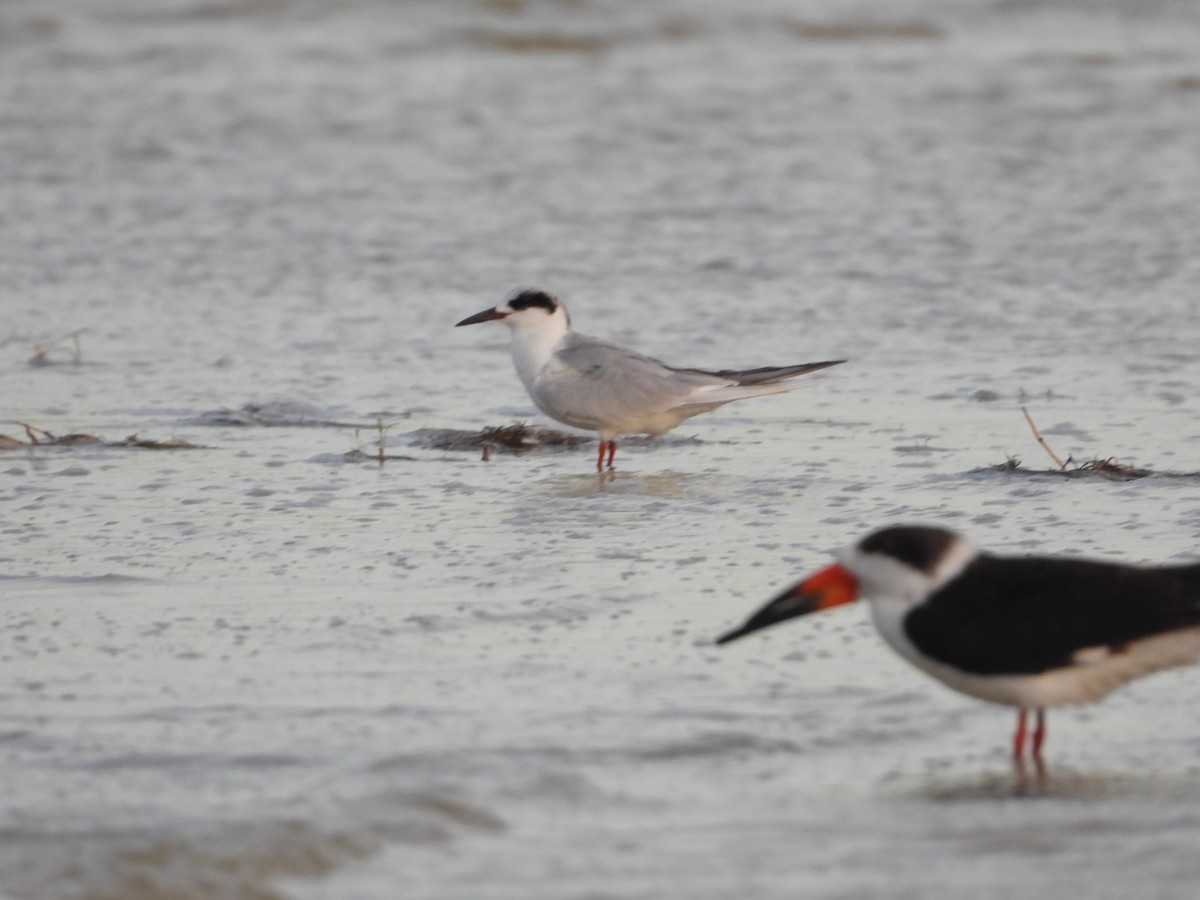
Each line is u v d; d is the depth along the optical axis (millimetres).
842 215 25984
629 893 6160
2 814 6801
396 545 11453
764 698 8422
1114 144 31438
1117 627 7426
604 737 7812
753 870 6367
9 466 13844
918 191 27672
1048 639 7418
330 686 8539
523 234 24875
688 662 8961
